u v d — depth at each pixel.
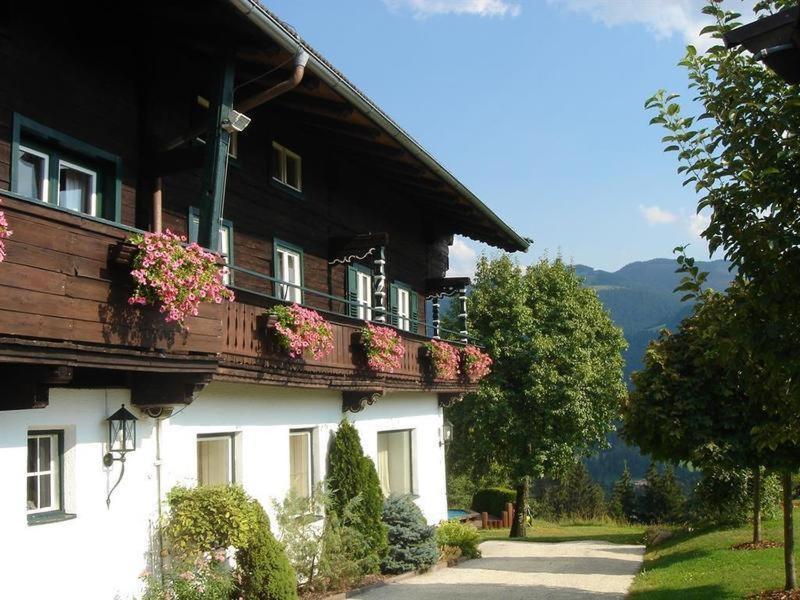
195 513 9.12
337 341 12.62
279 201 13.58
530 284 30.61
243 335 10.04
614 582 12.84
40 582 7.58
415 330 19.48
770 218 6.68
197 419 10.17
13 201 6.29
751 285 6.90
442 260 21.81
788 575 9.91
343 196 16.00
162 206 10.65
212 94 9.24
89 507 8.30
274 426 12.02
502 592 11.99
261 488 11.57
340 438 13.60
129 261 7.45
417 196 18.61
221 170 9.12
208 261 8.26
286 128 13.91
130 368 7.59
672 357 11.19
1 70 8.18
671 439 11.05
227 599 9.35
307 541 11.52
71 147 9.00
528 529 33.19
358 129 13.16
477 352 19.38
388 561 13.61
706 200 7.10
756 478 14.23
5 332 6.17
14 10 8.40
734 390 10.64
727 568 12.11
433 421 19.14
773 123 6.67
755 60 6.27
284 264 13.64
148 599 8.64
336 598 11.34
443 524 17.12
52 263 6.67
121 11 9.91
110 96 9.67
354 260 15.91
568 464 30.11
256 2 8.63
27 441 7.75
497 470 32.66
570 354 29.77
